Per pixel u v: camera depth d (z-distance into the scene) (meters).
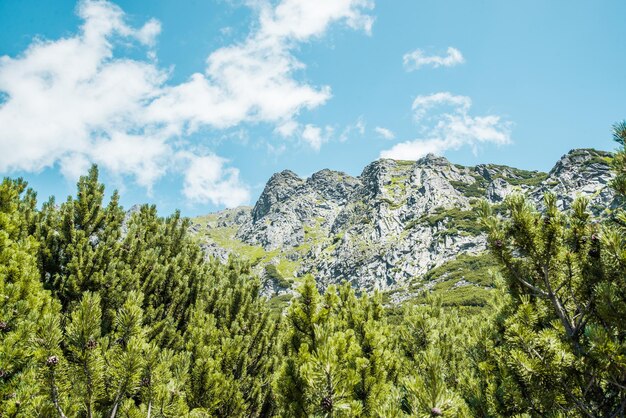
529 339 5.70
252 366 12.97
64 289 11.24
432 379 3.95
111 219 14.54
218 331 11.64
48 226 12.73
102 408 6.08
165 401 6.01
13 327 6.35
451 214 155.62
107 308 11.23
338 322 8.66
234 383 10.22
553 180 130.12
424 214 167.00
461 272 114.62
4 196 10.12
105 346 5.50
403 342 11.50
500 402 6.37
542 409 5.66
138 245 14.57
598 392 5.67
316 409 5.58
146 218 17.84
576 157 133.88
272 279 167.25
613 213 5.71
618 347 4.66
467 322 14.98
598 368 5.06
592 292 5.74
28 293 7.47
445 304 78.50
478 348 9.30
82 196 13.39
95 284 11.62
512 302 7.07
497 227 6.82
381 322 9.29
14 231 9.90
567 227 6.27
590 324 5.43
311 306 7.37
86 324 5.12
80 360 5.03
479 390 7.39
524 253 6.52
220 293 15.12
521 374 5.61
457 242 137.62
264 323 13.78
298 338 7.32
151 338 11.43
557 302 6.26
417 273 134.62
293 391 6.10
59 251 12.52
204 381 8.89
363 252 160.75
